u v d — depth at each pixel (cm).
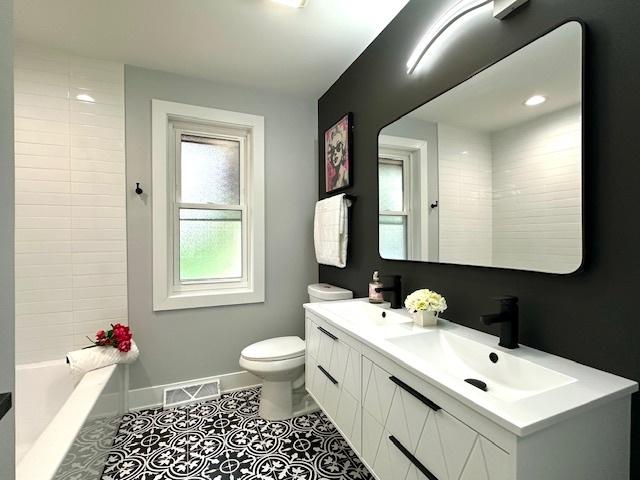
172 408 208
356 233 206
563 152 90
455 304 131
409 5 155
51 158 189
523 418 62
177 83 220
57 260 191
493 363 99
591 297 86
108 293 203
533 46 99
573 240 88
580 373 82
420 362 90
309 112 261
